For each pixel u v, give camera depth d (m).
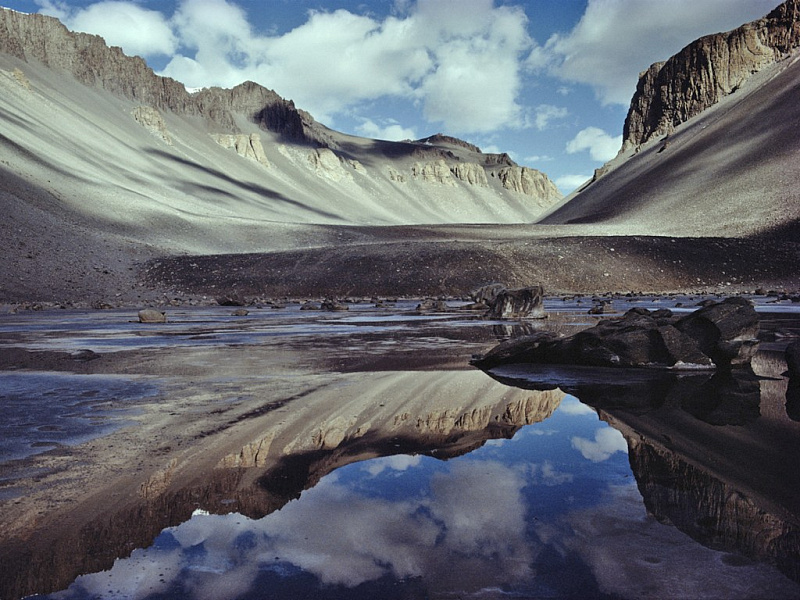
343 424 4.59
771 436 4.14
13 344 11.66
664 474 3.22
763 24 139.00
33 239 49.59
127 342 12.06
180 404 5.37
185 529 2.47
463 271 55.59
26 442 3.98
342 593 1.85
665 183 111.88
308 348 10.63
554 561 2.08
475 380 6.94
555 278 56.56
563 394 6.05
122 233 65.31
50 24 164.12
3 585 1.97
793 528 2.38
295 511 2.68
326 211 173.25
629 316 9.74
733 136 112.31
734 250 63.12
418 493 2.92
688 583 1.89
